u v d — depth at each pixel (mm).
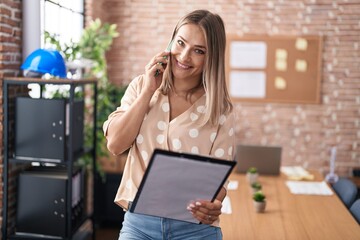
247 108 5949
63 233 3334
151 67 1602
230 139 1690
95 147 3961
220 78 1627
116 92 5000
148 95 1601
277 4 5777
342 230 2600
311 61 5785
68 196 3305
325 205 3125
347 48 5738
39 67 3162
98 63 4316
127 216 1709
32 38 3455
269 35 5816
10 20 3264
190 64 1606
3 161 3293
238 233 2510
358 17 5684
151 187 1493
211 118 1630
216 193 1521
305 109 5871
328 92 5824
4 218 3246
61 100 3186
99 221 4875
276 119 5922
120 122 1608
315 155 5902
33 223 3363
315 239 2441
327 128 5863
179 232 1659
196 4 5852
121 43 5973
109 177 4738
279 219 2785
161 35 5922
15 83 3164
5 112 3180
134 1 5906
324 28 5746
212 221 1602
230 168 1454
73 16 4977
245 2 5805
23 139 3248
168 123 1649
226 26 5852
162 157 1411
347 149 5848
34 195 3342
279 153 3992
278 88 5875
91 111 4723
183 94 1689
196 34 1580
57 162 3229
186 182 1480
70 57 3879
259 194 2910
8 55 3262
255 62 5875
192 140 1639
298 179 3887
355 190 3465
